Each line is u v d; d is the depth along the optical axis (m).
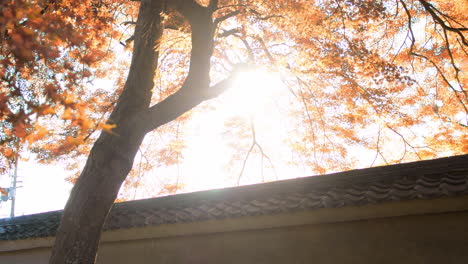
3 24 2.81
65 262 4.72
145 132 5.60
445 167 5.12
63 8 5.55
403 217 5.41
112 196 5.14
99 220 5.00
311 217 5.57
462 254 5.00
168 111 5.74
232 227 6.07
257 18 8.81
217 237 6.51
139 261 7.01
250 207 5.83
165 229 6.49
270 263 6.01
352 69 9.58
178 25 7.60
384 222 5.50
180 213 6.30
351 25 8.74
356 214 5.36
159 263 6.81
